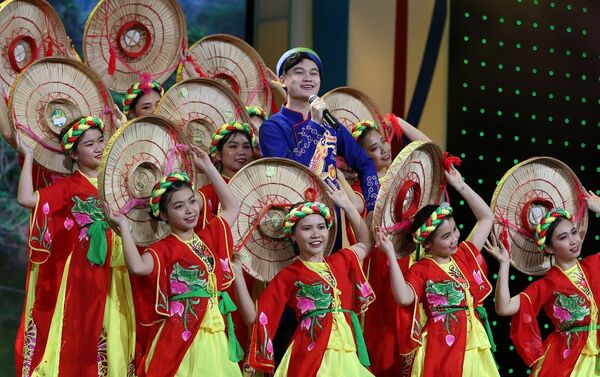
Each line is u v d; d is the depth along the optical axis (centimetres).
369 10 1460
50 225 988
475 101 1416
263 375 1027
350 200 1050
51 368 985
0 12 1028
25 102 999
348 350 975
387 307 1081
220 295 958
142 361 940
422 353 1016
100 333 997
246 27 1503
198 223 1014
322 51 1468
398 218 1032
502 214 1110
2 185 1431
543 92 1438
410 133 1201
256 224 996
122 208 933
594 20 1460
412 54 1443
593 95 1456
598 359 1082
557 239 1089
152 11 1155
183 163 978
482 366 1024
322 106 1036
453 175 1064
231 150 1057
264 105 1220
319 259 995
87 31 1116
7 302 1414
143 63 1152
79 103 1034
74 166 1026
